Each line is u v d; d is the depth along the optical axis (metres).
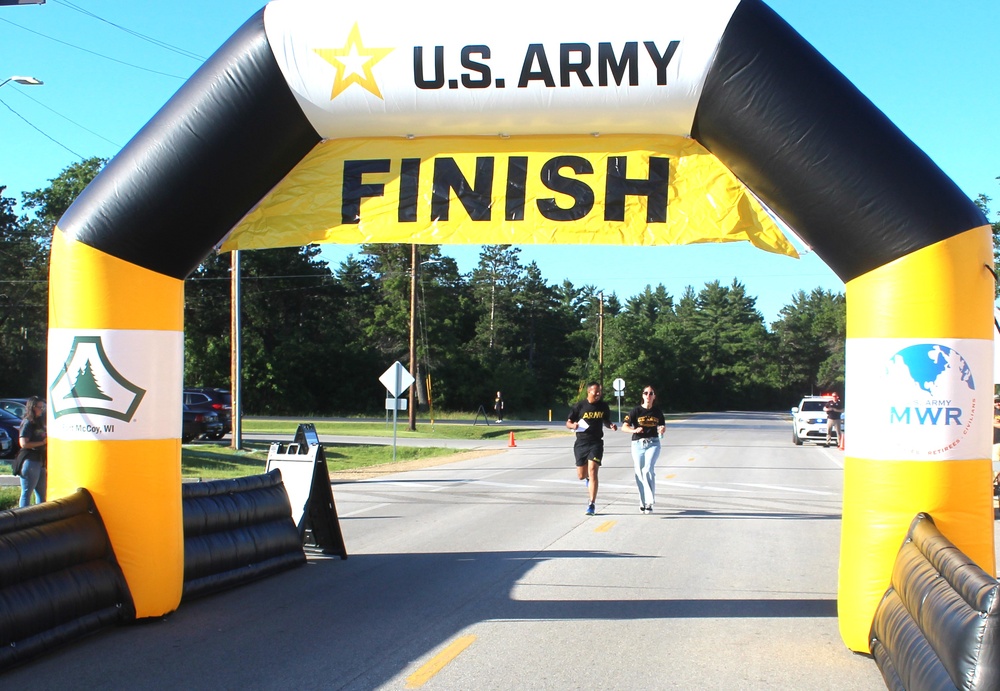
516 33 6.82
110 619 6.79
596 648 6.40
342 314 82.12
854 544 6.26
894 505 6.08
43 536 6.25
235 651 6.30
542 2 6.86
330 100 6.99
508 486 18.02
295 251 75.44
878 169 6.12
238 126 6.90
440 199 7.39
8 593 5.90
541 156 7.34
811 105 6.29
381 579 8.80
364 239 7.42
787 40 6.46
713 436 41.03
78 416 6.88
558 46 6.77
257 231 7.54
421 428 47.94
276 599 7.94
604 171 7.29
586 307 125.06
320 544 10.01
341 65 6.93
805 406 33.59
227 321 72.50
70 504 6.64
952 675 4.33
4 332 58.28
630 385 87.62
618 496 16.08
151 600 7.00
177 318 7.30
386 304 82.19
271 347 75.31
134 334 6.96
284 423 53.03
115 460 6.88
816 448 31.39
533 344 105.38
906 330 6.06
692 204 7.25
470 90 6.94
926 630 4.86
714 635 6.76
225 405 33.19
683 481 18.95
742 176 6.79
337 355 75.88
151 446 7.01
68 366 6.92
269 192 7.38
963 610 4.44
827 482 18.86
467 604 7.75
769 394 120.50
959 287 6.04
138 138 7.01
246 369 71.38
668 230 7.24
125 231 6.88
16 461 11.49
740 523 12.56
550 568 9.31
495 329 98.50
